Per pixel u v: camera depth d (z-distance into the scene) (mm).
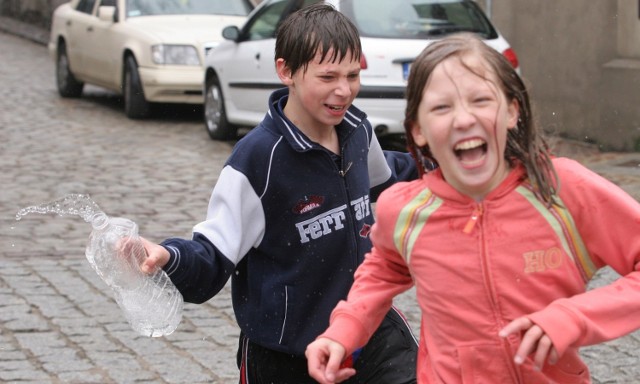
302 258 4273
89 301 8078
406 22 13047
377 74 12609
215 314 7867
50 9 31344
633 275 3121
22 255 9398
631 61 14133
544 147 3232
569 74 15094
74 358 6902
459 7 13523
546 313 3010
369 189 4484
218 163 13961
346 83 4227
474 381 3287
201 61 17109
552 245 3213
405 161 4961
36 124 17188
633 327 3074
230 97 15172
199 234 4129
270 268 4305
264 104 14367
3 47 28859
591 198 3184
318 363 3467
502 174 3246
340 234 4297
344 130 4359
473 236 3248
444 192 3285
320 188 4262
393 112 12641
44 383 6465
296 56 4215
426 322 3430
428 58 3158
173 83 17000
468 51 3127
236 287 4430
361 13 13016
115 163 13859
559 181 3207
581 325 2994
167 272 3889
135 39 17469
